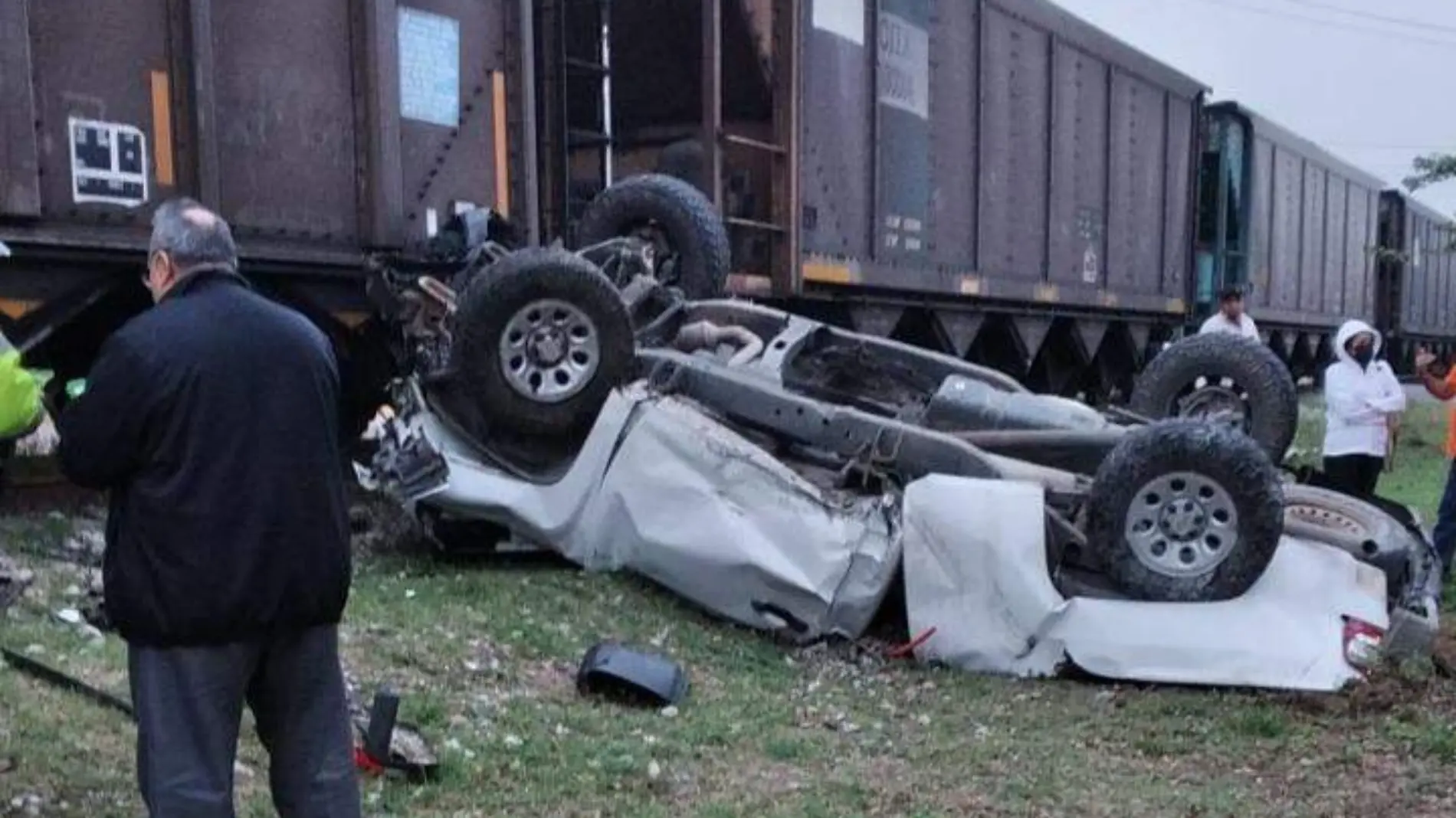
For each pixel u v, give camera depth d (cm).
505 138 942
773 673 638
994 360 1616
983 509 668
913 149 1301
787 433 754
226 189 766
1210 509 659
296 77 802
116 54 709
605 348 744
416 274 836
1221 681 639
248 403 323
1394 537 743
